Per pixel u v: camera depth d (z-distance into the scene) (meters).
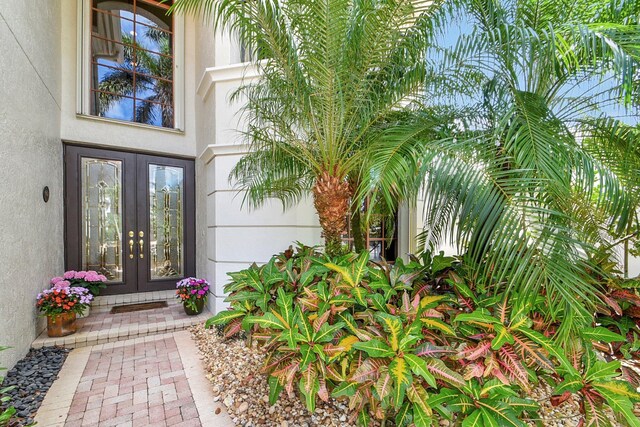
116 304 5.34
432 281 2.56
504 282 2.04
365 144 2.89
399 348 1.71
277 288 2.33
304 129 3.04
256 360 3.30
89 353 3.58
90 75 5.27
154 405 2.56
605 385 1.68
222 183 4.88
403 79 2.70
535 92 2.50
